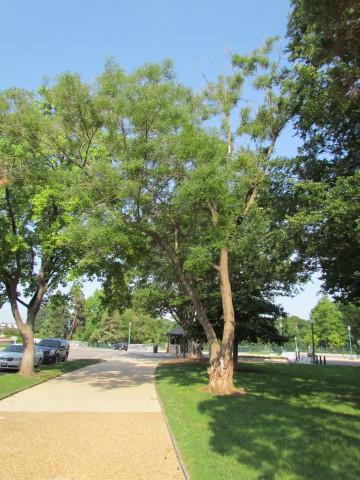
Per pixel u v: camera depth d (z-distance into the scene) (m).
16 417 8.76
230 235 13.79
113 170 11.83
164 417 9.09
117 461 5.93
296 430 7.53
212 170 11.73
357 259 12.57
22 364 16.33
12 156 14.55
